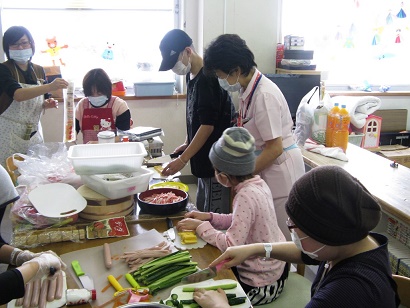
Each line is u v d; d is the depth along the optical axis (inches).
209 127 88.2
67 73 156.6
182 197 70.6
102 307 44.9
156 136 109.7
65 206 63.2
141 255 53.3
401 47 176.9
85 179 67.6
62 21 152.6
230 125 94.6
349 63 175.8
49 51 152.0
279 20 160.6
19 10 148.2
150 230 61.6
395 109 171.8
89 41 156.6
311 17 165.3
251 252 52.0
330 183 35.8
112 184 63.1
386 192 82.0
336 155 106.5
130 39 160.2
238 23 154.5
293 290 66.1
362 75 178.9
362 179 90.1
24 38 108.3
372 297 34.7
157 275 49.1
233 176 60.7
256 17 155.5
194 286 48.3
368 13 169.0
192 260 54.1
